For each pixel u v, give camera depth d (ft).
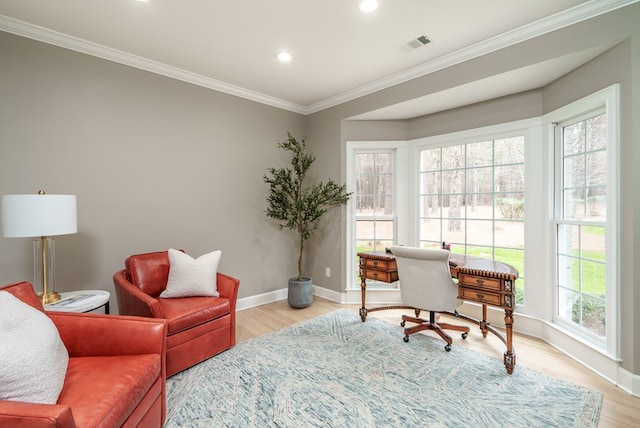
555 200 8.85
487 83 8.70
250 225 12.10
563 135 8.70
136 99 9.20
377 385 6.60
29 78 7.50
